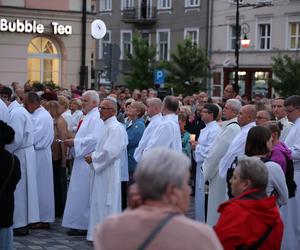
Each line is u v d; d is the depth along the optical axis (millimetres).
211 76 40188
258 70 42719
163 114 9828
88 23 28375
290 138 8758
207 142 9992
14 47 26266
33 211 9859
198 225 3162
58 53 27734
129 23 51719
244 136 7922
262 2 42188
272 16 41844
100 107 9430
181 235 3117
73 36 27734
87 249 8914
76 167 9836
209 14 45281
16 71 26391
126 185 11211
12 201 6559
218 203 8789
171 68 37906
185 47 37750
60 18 27234
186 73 37406
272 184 6121
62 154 11352
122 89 21297
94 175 9242
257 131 6320
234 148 7934
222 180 8750
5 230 6719
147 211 3215
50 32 27047
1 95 11070
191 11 46656
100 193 9164
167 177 3217
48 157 10359
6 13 25906
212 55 45188
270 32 42125
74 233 9914
